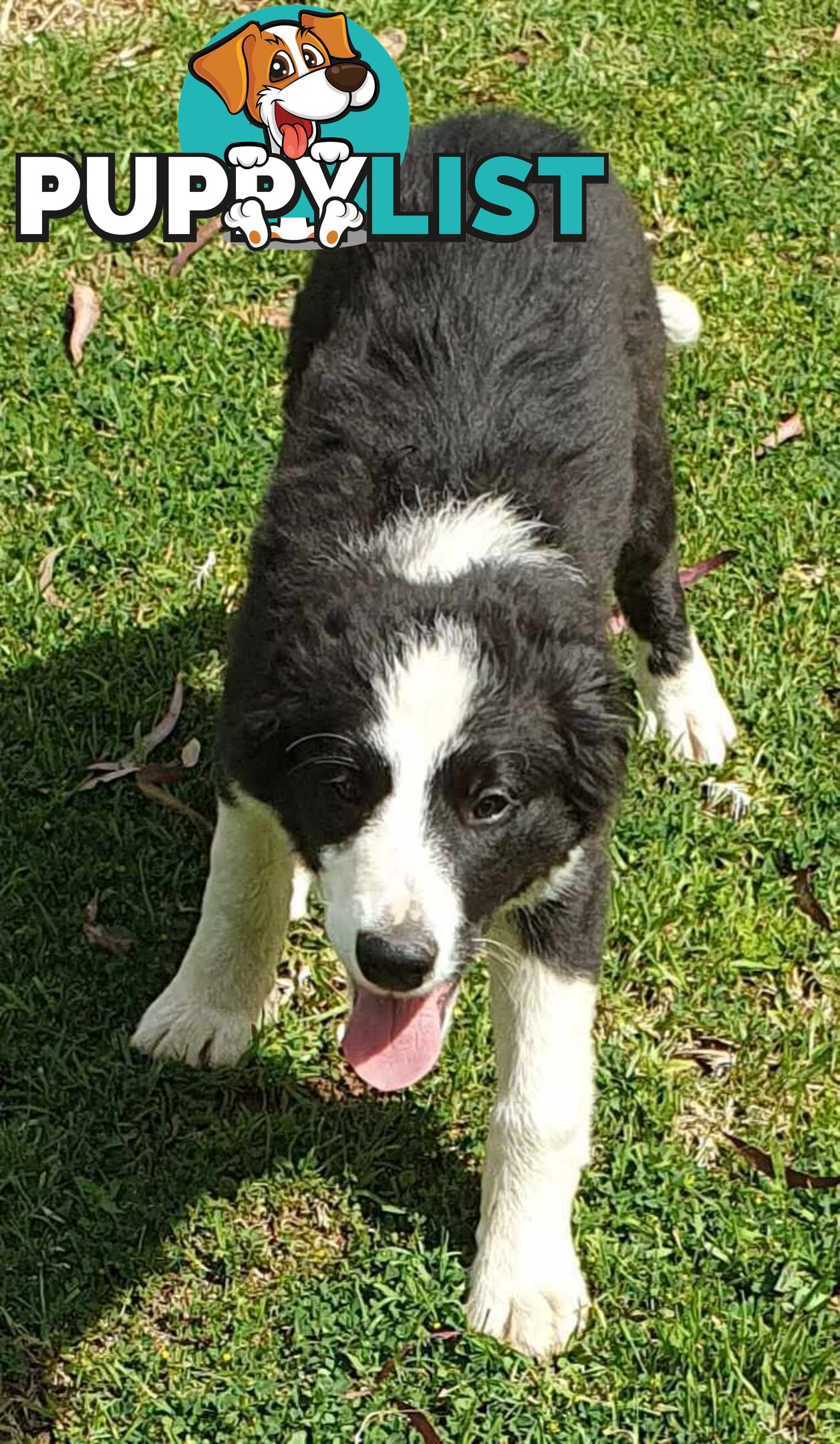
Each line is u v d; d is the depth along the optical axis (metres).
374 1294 1.46
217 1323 1.45
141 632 1.75
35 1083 1.53
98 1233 1.47
